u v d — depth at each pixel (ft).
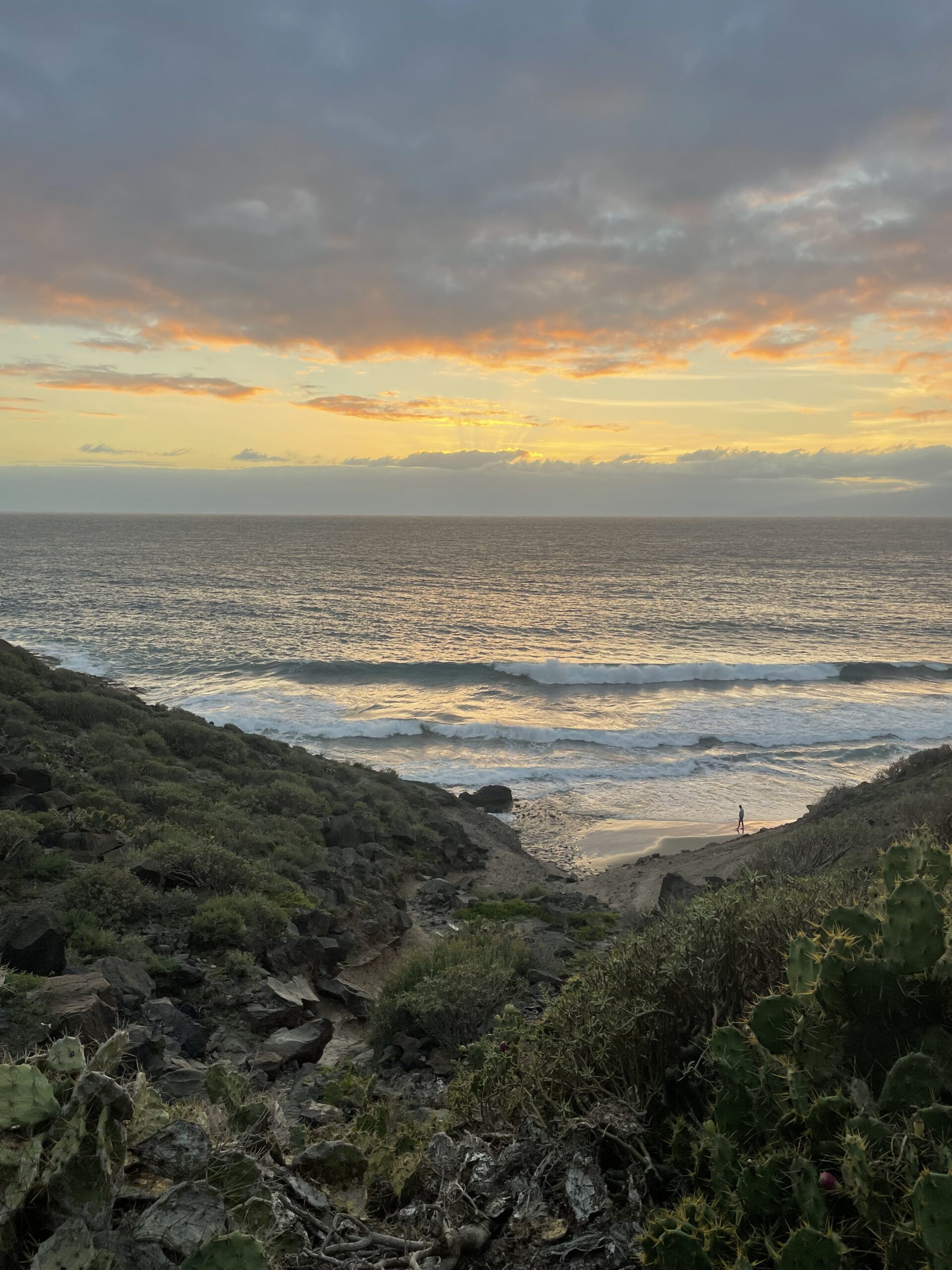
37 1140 6.45
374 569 513.04
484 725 136.67
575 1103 11.26
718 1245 7.42
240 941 37.11
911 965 8.21
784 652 231.71
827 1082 8.22
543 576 474.08
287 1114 17.89
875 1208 6.79
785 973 11.67
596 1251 8.37
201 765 81.20
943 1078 7.53
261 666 194.18
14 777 49.88
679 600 364.17
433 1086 24.27
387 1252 9.10
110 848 44.16
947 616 311.27
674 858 79.61
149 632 250.57
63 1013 21.62
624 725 143.02
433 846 77.25
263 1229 7.82
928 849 11.98
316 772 92.58
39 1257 5.97
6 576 422.00
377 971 43.24
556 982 36.73
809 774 116.67
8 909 30.35
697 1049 10.79
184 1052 25.81
